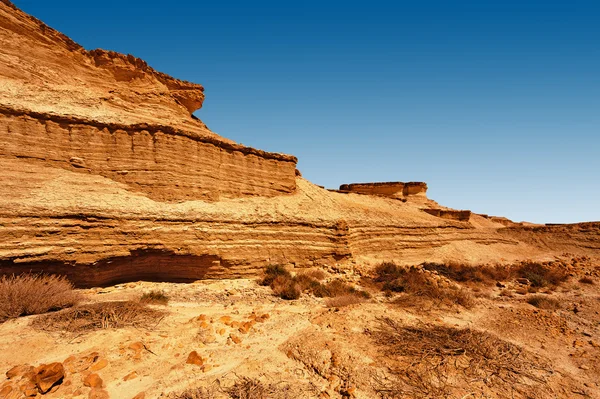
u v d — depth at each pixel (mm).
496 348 8461
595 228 36938
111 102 16922
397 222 28797
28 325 7547
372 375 6758
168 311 10086
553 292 17500
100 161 14250
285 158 23312
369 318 10398
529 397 6441
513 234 40219
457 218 39312
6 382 5371
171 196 15547
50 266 11055
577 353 8828
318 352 7746
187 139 16828
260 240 17625
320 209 23547
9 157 12016
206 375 6531
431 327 9977
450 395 6230
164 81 20938
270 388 6176
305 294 14570
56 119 13398
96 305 9086
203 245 15016
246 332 8867
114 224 12633
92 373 5973
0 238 10023
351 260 21578
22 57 14672
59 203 11742
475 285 18812
